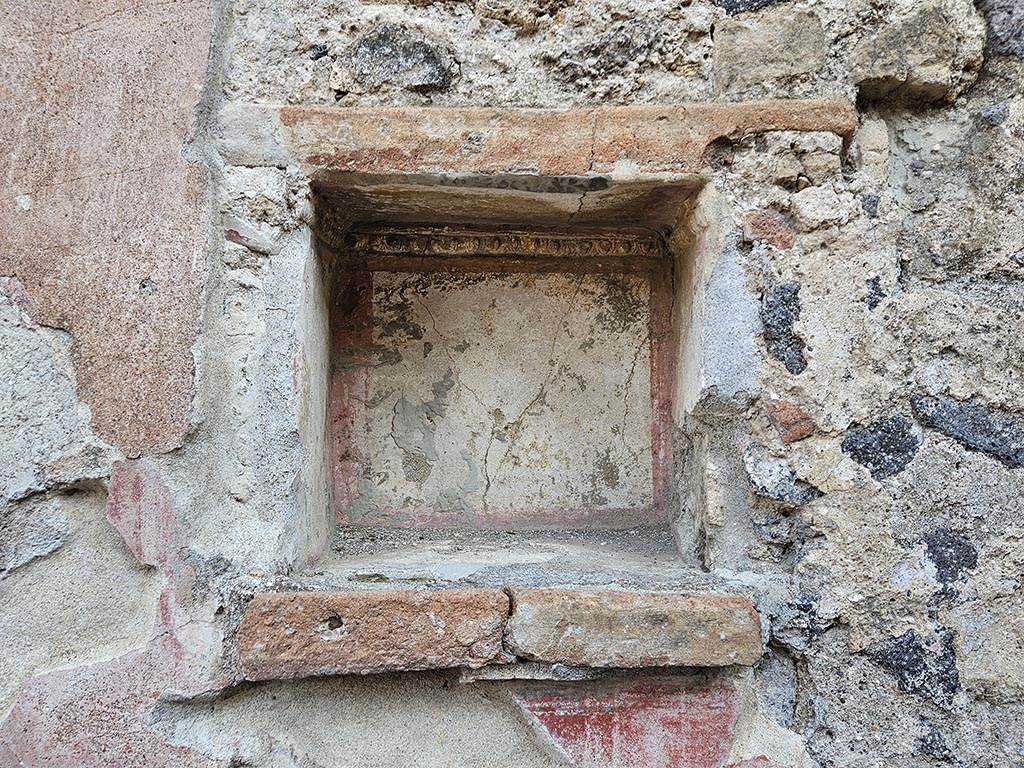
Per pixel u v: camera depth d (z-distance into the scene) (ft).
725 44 3.89
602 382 4.83
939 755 3.65
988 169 3.89
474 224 4.58
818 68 3.86
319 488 4.26
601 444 4.83
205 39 3.75
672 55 3.87
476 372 4.82
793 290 3.81
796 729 3.76
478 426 4.80
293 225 3.82
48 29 3.67
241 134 3.76
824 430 3.77
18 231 3.60
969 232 3.84
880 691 3.70
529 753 3.80
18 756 3.49
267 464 3.77
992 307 3.78
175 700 3.58
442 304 4.82
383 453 4.76
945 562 3.69
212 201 3.73
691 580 3.83
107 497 3.60
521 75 3.88
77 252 3.62
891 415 3.75
